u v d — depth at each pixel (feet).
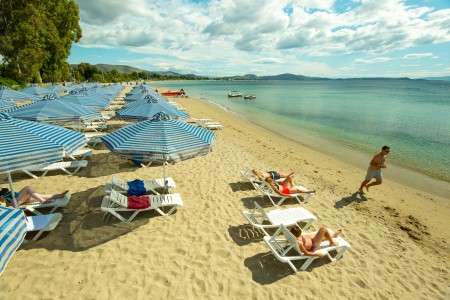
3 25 121.90
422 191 30.12
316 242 15.65
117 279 13.53
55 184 23.82
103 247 15.83
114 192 19.04
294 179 30.12
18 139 13.00
